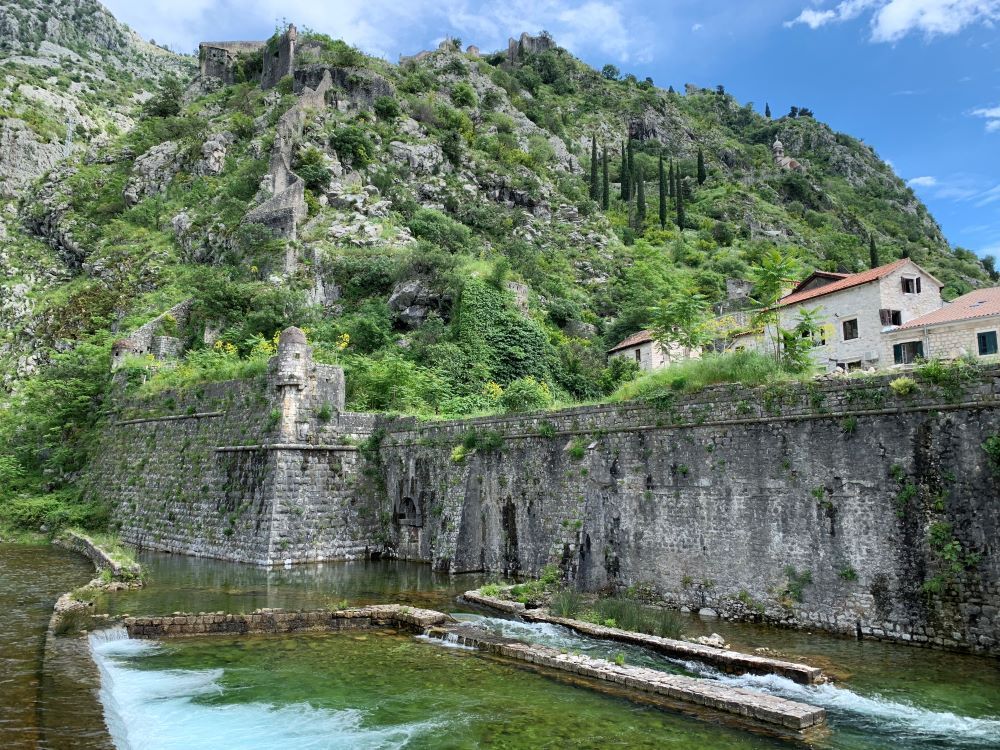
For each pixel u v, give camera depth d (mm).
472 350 53875
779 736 13141
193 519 39281
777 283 26297
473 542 31578
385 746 13180
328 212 73375
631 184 130875
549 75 184625
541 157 120938
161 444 43969
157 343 57250
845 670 16297
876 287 40000
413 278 60344
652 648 18828
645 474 24609
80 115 138375
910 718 13695
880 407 18984
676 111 194000
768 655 17500
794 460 20656
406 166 88125
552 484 28188
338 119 89875
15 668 16281
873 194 189875
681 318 35188
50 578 29578
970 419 17391
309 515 35656
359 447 38000
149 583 29250
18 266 87688
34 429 55312
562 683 16688
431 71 130375
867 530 18875
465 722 14297
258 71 121250
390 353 52531
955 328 35938
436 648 20016
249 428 38156
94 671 16516
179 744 13305
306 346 37562
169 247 78500
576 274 86625
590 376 58781
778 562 20641
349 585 28719
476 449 32219
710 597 22078
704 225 122062
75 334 70688
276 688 16609
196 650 19812
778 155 196625
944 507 17562
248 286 61031
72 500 48781
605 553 25375
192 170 90188
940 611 17328
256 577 30766
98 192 96562
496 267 59500
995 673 15750
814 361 24750
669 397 24297
